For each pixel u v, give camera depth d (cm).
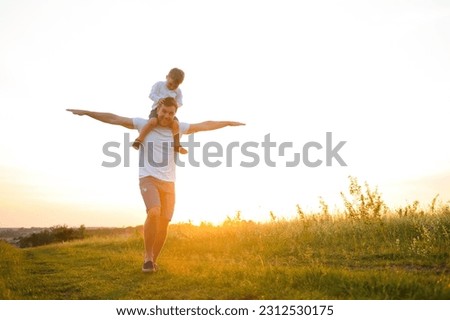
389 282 700
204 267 963
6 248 2373
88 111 951
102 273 1002
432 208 1506
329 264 1088
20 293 791
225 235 1697
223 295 702
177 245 1695
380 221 1405
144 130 926
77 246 2578
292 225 1702
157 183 943
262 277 788
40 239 6419
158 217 923
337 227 1516
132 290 768
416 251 1131
